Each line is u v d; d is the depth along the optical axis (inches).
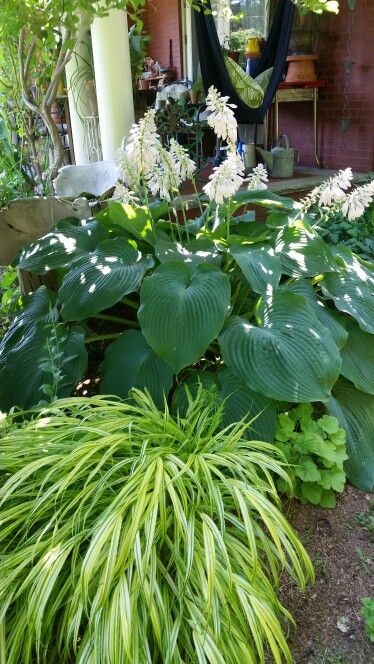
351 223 144.2
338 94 218.1
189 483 55.6
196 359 72.7
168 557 54.3
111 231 99.2
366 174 203.9
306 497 74.9
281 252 90.3
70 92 173.6
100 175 144.6
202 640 45.6
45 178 159.0
